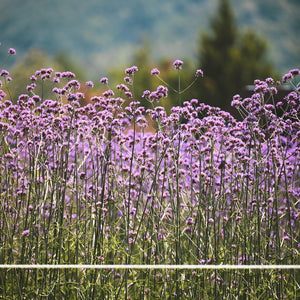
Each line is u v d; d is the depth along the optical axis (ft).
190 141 34.06
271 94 33.35
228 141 33.99
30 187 32.37
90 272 31.09
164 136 33.45
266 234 32.78
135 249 35.40
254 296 30.73
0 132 34.55
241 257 34.32
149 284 32.45
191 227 33.73
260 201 32.99
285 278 33.12
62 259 33.06
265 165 33.78
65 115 34.14
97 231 31.32
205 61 168.45
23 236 32.32
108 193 33.17
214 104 159.43
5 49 508.12
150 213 32.73
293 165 36.65
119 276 32.71
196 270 31.55
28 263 32.04
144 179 34.40
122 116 33.42
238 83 164.55
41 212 32.24
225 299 31.71
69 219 34.50
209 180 32.94
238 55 167.73
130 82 32.42
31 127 33.35
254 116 32.71
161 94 31.83
